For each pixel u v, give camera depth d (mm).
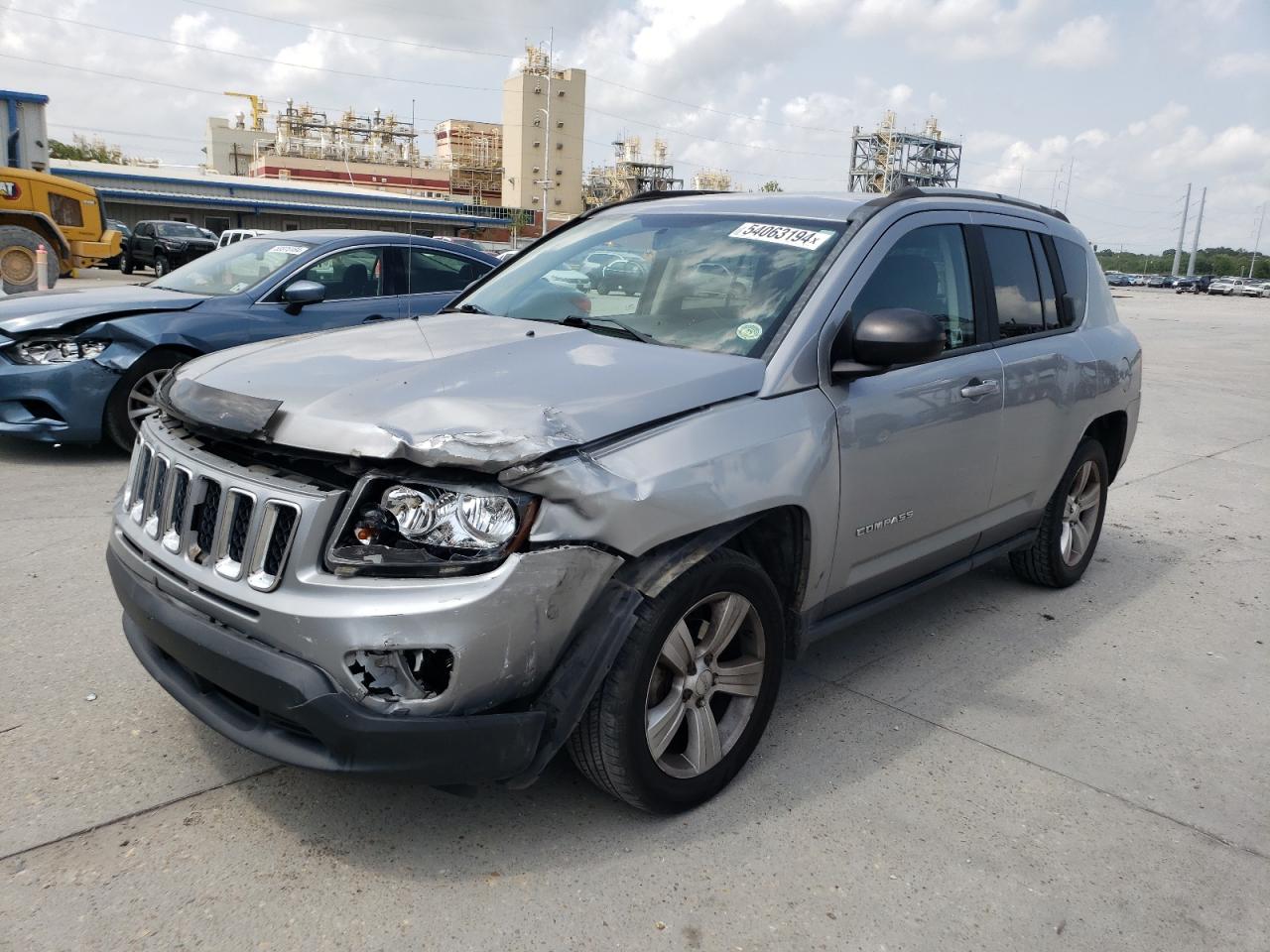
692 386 2820
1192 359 17688
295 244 7355
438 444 2328
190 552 2613
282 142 95125
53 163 54656
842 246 3414
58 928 2334
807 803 3018
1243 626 4727
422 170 97000
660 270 3615
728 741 3023
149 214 57719
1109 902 2633
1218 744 3545
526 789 3006
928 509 3658
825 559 3195
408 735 2305
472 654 2328
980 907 2586
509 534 2371
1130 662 4234
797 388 3055
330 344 3184
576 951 2346
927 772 3244
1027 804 3084
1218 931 2545
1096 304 4949
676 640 2742
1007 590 5074
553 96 105750
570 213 104375
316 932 2363
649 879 2619
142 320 6516
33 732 3186
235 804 2852
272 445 2562
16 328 6277
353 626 2285
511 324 3506
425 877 2580
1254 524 6609
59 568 4633
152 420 3117
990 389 3846
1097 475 5047
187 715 3340
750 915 2506
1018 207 4500
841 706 3688
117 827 2719
